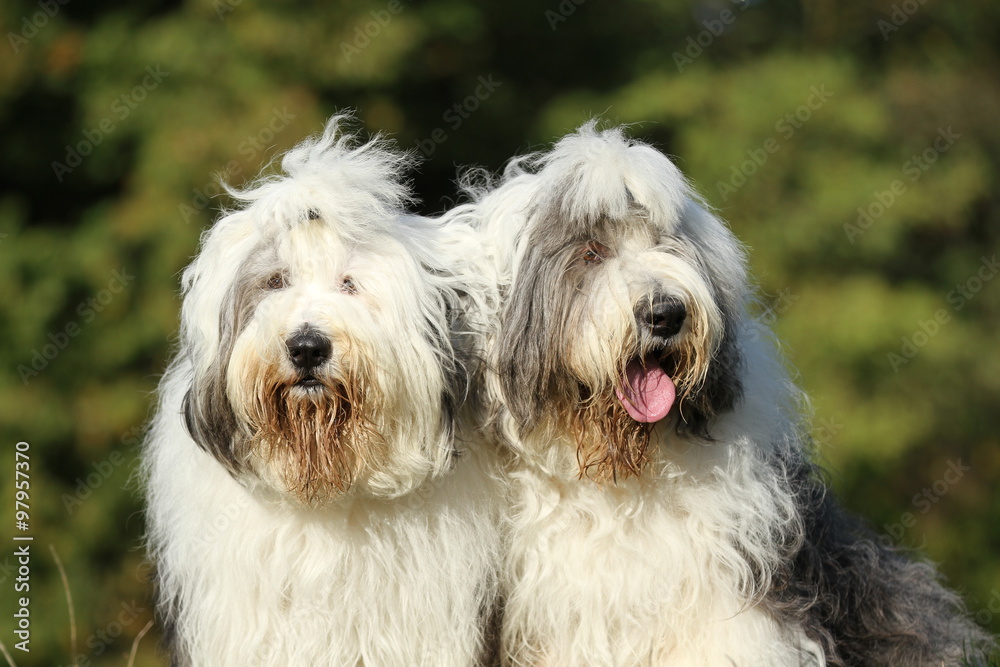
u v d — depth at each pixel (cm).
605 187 533
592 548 562
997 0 1872
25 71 1456
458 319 569
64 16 1534
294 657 543
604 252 548
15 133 1488
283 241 526
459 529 555
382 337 513
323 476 523
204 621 553
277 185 547
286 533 545
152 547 634
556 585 564
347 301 512
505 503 577
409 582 550
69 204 1554
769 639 562
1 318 1416
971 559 1698
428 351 530
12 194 1526
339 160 544
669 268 532
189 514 557
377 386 512
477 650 573
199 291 549
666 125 1597
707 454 563
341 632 547
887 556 674
